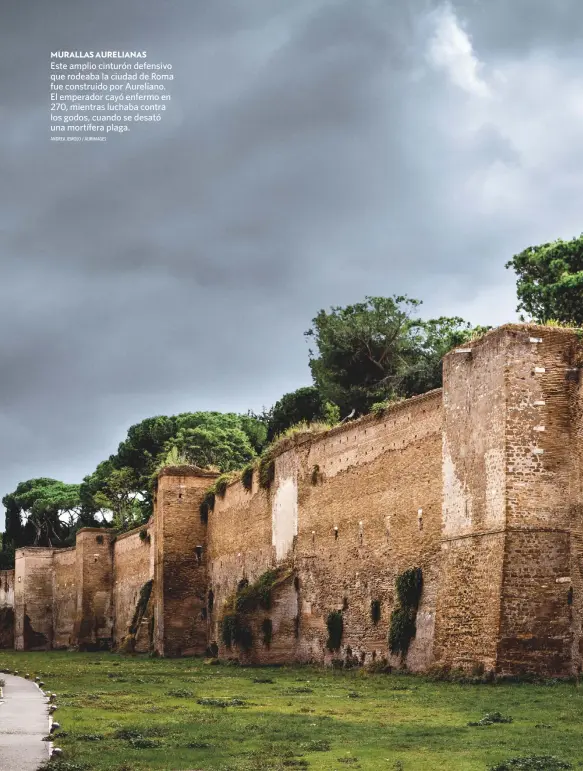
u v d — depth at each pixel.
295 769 17.39
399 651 37.19
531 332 32.34
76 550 80.62
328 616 43.00
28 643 87.12
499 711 24.69
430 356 65.00
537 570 31.20
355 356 67.56
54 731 21.52
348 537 42.12
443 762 17.88
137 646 63.28
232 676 39.41
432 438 36.34
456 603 33.44
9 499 118.50
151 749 19.42
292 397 82.50
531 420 31.92
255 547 52.06
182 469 60.59
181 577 59.50
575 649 30.59
